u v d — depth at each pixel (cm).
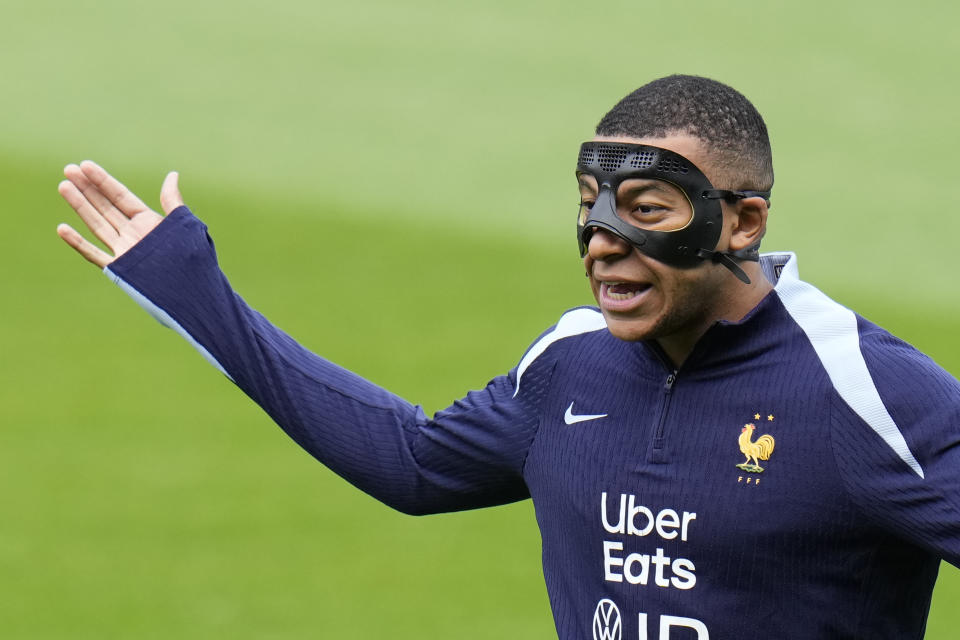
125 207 1158
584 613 1061
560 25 7669
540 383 1107
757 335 1005
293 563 2798
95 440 3431
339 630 2516
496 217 5275
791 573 976
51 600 2631
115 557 2817
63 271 4706
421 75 6900
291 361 1151
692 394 1016
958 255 4878
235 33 7475
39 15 7631
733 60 7188
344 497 3127
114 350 4075
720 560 988
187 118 6297
